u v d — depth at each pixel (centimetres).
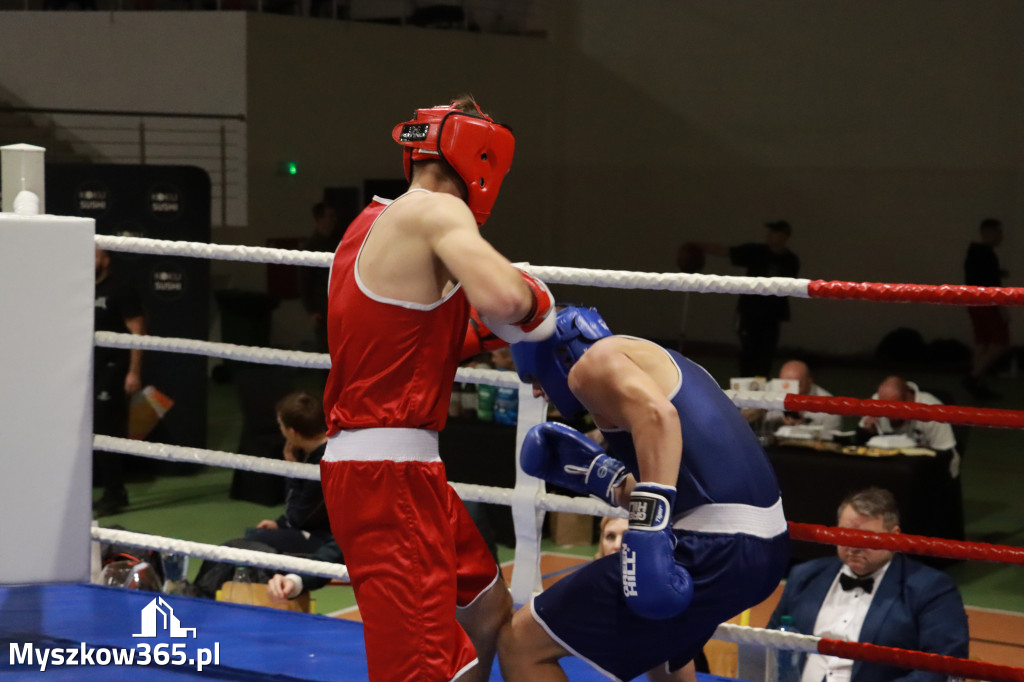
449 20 1299
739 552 163
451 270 159
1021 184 1280
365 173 1228
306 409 448
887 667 312
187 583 346
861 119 1345
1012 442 1002
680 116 1423
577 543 665
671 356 172
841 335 1405
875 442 579
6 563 239
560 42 1453
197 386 752
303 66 1152
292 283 1110
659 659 171
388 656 169
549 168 1478
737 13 1378
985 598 578
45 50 1119
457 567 182
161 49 1107
